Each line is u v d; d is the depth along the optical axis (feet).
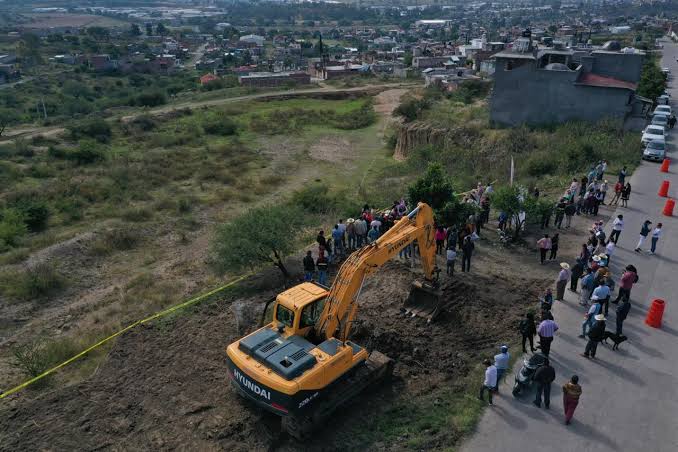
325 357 38.88
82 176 127.85
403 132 151.94
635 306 53.52
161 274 75.20
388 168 139.03
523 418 38.96
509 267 64.08
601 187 79.05
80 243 85.97
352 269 42.14
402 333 51.06
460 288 58.49
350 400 42.22
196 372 47.65
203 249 86.02
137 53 543.39
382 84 305.94
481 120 142.82
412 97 227.20
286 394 36.01
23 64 448.24
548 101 125.90
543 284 59.21
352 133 193.77
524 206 69.51
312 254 73.15
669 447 36.14
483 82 222.48
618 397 40.78
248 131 192.24
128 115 216.33
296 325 41.34
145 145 166.91
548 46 141.79
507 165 110.22
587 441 36.65
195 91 327.06
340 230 69.51
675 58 286.66
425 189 72.54
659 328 49.65
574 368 44.14
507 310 54.34
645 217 76.74
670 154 108.37
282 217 67.87
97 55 465.06
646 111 131.34
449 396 42.16
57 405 44.19
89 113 252.21
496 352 47.47
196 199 112.37
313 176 137.18
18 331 61.52
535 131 125.18
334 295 42.19
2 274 74.69
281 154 159.53
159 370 48.34
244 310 54.29
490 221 79.15
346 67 385.91
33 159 142.51
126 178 126.31
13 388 48.96
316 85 307.99
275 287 63.82
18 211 95.40
